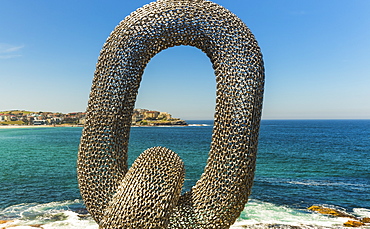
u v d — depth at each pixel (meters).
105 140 4.52
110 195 4.54
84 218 13.91
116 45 4.55
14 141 72.81
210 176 4.41
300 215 14.94
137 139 84.06
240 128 4.30
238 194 4.35
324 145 64.94
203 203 4.41
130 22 4.57
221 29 4.46
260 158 43.00
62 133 120.06
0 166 31.94
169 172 4.26
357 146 62.81
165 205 4.17
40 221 13.52
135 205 4.09
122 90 4.55
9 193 19.30
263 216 14.69
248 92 4.33
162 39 4.62
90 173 4.54
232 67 4.38
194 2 4.59
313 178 27.42
